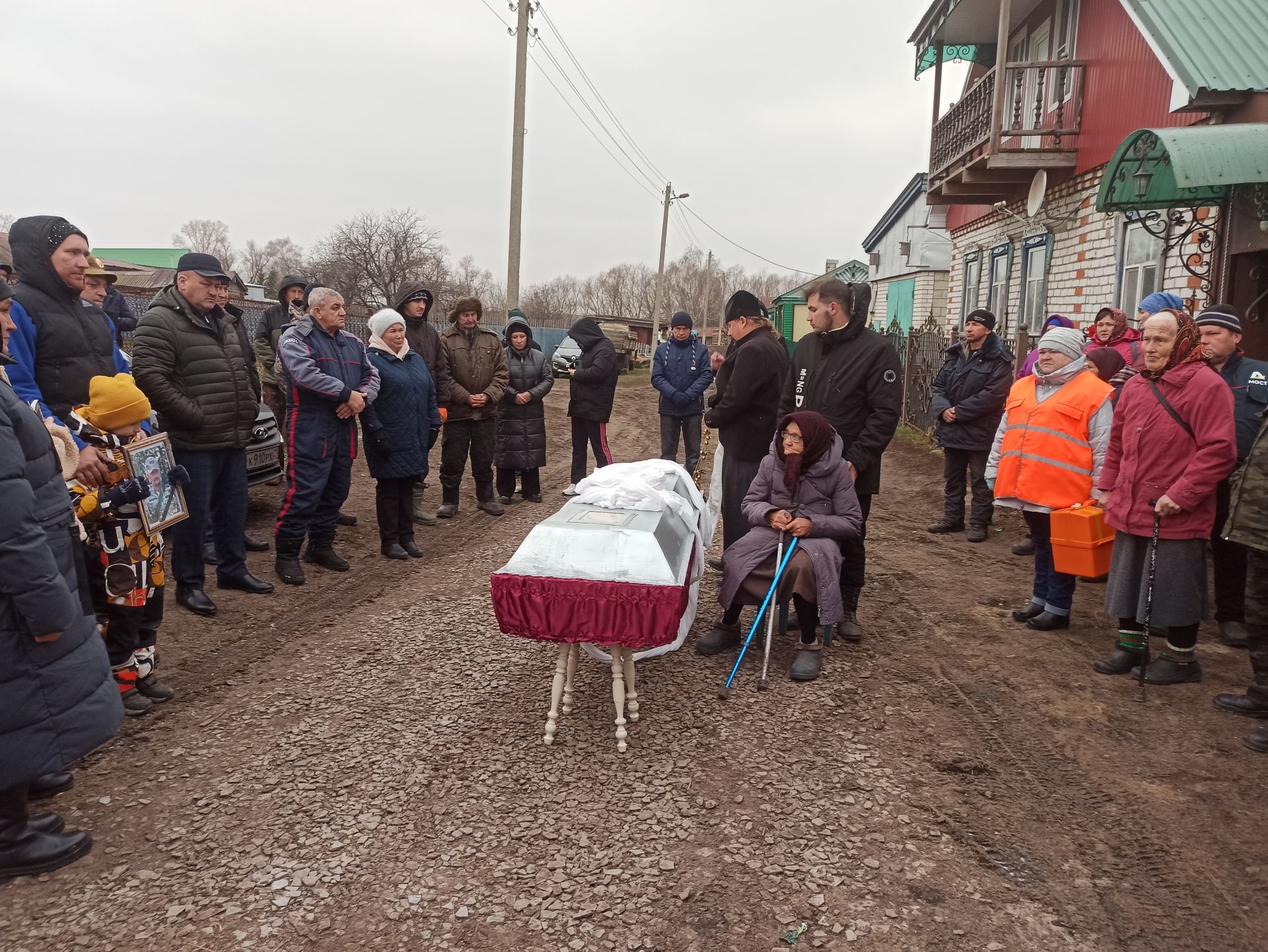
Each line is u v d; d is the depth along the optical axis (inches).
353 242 1530.5
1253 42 300.4
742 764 139.9
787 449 174.1
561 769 137.8
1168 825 122.9
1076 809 127.5
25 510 101.7
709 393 625.3
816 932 101.3
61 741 108.2
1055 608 202.7
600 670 176.9
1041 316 504.4
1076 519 185.6
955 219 679.1
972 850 117.6
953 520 308.7
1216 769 137.2
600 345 338.3
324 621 203.5
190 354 192.5
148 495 147.3
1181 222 307.4
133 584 147.0
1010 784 134.4
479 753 142.3
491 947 98.6
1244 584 189.6
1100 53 427.5
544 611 137.6
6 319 111.7
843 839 119.8
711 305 3629.4
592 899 106.9
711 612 216.8
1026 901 107.2
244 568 220.4
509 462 335.3
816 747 145.6
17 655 104.4
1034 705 161.9
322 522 242.1
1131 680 173.2
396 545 261.7
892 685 171.6
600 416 340.5
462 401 305.3
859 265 1445.6
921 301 973.2
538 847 117.3
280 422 324.8
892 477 427.8
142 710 153.1
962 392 296.4
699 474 356.5
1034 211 468.8
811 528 171.8
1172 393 161.8
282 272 2078.0
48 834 113.3
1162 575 163.5
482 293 2856.8
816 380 190.2
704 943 99.3
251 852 115.4
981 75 667.4
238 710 156.4
